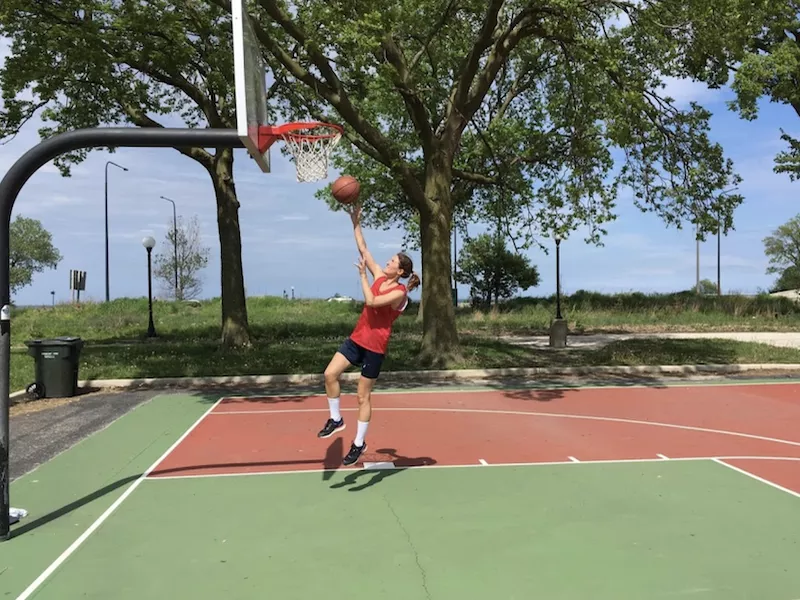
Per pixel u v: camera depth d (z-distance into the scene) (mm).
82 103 17078
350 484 6500
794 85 22641
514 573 4395
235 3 4988
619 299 35156
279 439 8570
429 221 15289
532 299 36469
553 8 13523
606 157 15219
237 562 4621
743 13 12820
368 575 4379
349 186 6453
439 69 19750
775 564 4531
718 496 6059
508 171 20750
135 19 12883
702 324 28297
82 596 4109
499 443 8281
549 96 20359
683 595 4059
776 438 8562
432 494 6152
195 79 18062
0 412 5055
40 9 12375
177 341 22453
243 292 18312
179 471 7043
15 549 4887
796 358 16516
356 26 10805
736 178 15438
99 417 10234
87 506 5891
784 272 70938
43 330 26203
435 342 15164
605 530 5191
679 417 10008
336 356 6395
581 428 9195
